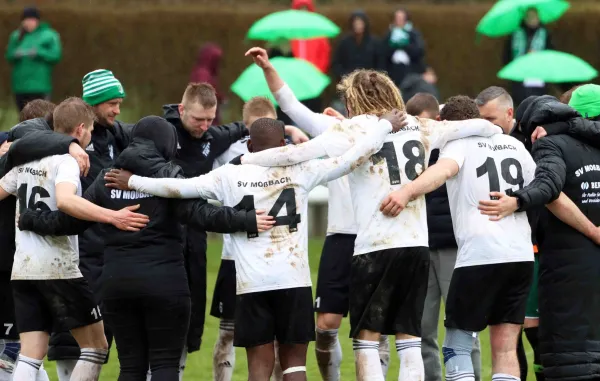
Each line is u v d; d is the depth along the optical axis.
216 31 71.56
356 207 25.11
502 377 25.30
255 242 24.44
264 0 76.19
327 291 28.41
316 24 54.38
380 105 25.17
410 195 24.42
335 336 28.61
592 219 25.58
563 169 25.14
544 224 25.81
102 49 71.88
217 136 29.67
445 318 25.80
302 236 24.70
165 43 71.88
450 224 28.89
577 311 25.25
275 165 24.52
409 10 73.00
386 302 24.75
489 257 25.03
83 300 26.33
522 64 51.53
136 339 25.09
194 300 28.94
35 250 25.91
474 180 25.31
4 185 26.50
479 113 26.67
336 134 24.66
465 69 73.00
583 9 72.25
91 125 26.77
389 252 24.56
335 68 60.00
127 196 24.83
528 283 25.47
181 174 24.89
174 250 24.94
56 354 28.25
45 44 62.56
